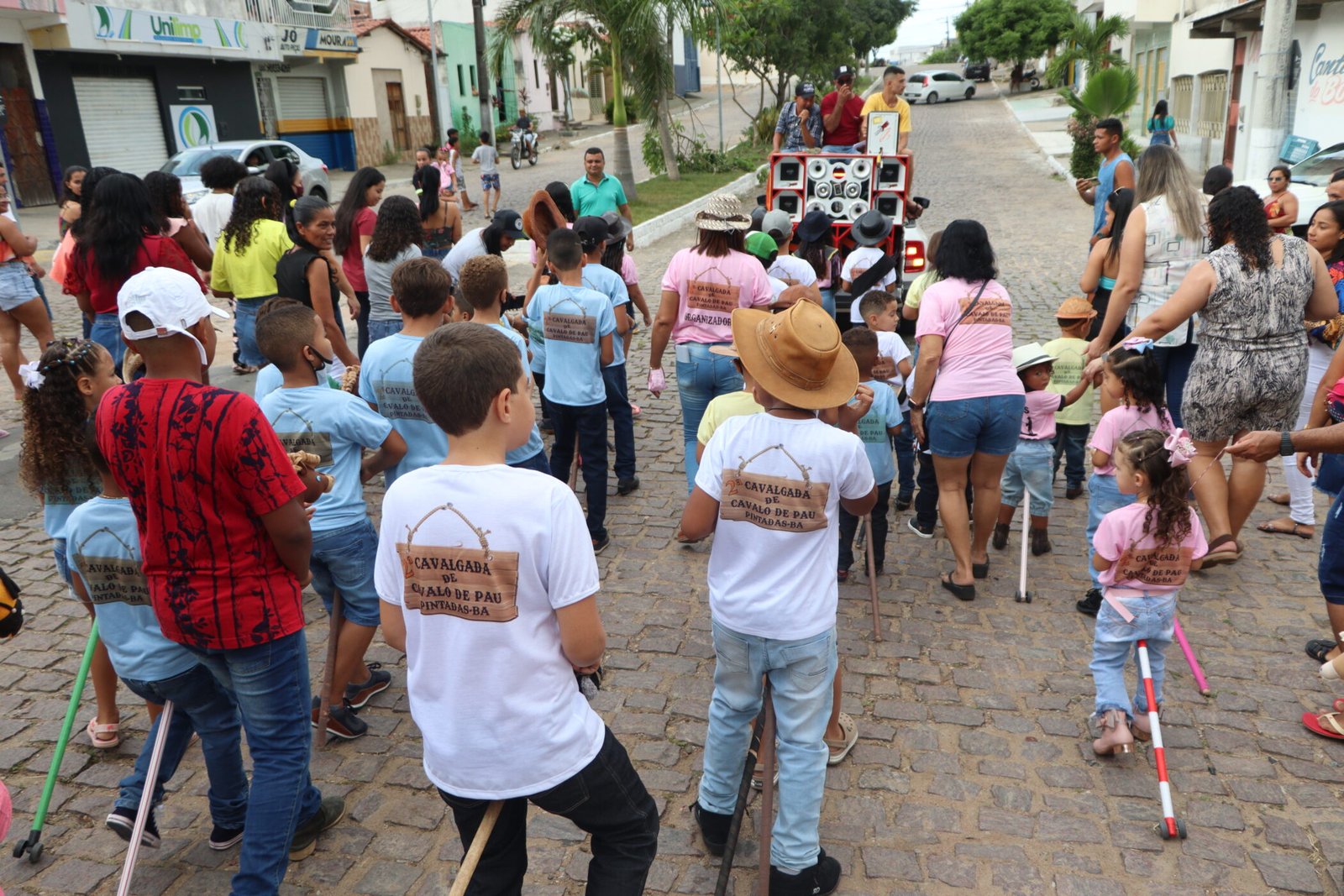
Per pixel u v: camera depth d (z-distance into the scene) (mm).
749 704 3047
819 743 2953
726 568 2957
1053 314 10188
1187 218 5242
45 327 7465
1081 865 3203
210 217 8781
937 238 5883
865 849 3289
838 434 2895
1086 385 5367
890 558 5453
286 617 2846
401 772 3756
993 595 5012
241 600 2740
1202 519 5699
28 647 4664
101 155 22000
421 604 2266
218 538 2693
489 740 2258
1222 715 3973
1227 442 4891
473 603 2225
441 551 2230
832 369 2910
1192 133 24844
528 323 5461
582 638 2275
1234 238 4582
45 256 14898
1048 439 5184
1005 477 5324
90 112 21641
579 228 5770
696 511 2961
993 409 4637
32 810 3576
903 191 10180
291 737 2936
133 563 2859
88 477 3307
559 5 18594
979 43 51562
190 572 2713
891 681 4270
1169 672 4281
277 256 6262
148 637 2934
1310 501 5465
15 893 3176
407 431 4164
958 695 4160
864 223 7582
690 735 3934
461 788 2307
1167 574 3576
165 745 3158
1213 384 4727
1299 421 5562
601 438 5418
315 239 5582
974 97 48688
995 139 30859
